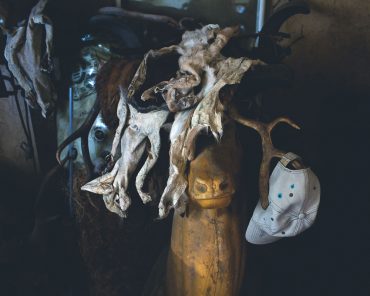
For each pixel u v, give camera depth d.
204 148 1.00
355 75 1.52
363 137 1.55
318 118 1.56
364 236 1.57
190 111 0.99
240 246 1.08
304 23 1.50
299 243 1.60
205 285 1.07
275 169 1.02
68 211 1.53
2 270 1.53
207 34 1.05
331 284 1.60
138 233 1.35
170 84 1.01
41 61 1.35
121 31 1.38
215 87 0.97
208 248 1.05
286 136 1.50
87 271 1.44
